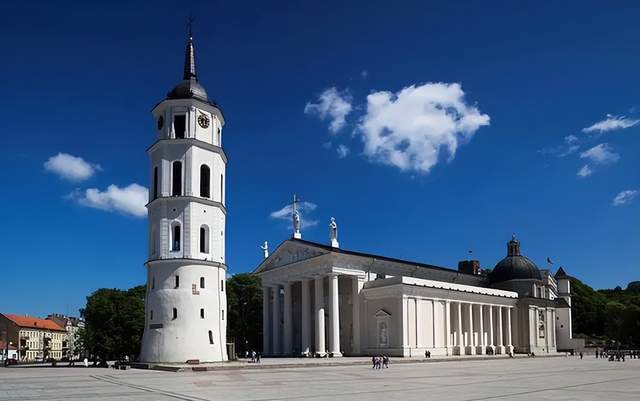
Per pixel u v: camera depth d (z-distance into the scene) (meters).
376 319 90.19
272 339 102.88
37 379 45.41
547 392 33.72
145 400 29.23
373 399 29.89
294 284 105.31
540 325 114.25
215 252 67.25
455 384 40.09
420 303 90.06
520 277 118.31
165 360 62.25
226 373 52.75
